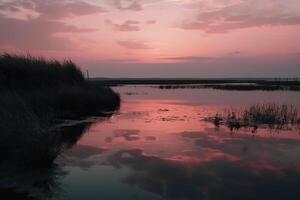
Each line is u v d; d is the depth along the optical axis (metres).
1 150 10.55
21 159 10.38
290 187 9.24
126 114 23.61
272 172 10.51
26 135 10.67
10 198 8.13
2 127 10.91
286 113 21.17
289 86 71.12
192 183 9.49
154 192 8.77
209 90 57.97
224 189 9.04
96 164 11.14
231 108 27.09
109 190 8.87
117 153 12.60
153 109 27.00
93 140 14.77
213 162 11.52
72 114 21.64
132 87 74.56
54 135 11.93
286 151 13.08
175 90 59.34
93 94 25.88
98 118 21.27
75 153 12.48
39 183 9.18
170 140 14.93
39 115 16.41
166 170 10.59
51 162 10.66
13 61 21.88
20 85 20.59
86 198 8.30
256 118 20.30
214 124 19.36
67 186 9.08
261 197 8.53
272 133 16.61
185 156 12.29
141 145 13.94
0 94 14.95
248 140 15.02
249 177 10.03
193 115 23.25
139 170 10.59
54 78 24.22
